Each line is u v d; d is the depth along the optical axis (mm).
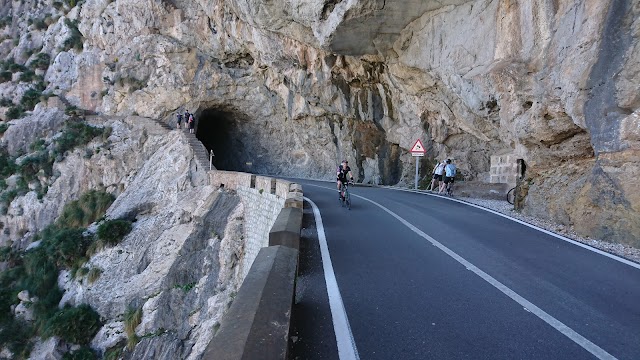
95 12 31750
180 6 28375
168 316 15031
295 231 5094
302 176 30469
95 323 16688
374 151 24578
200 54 28188
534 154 10477
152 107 29047
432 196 15172
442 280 4961
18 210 26562
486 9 10922
